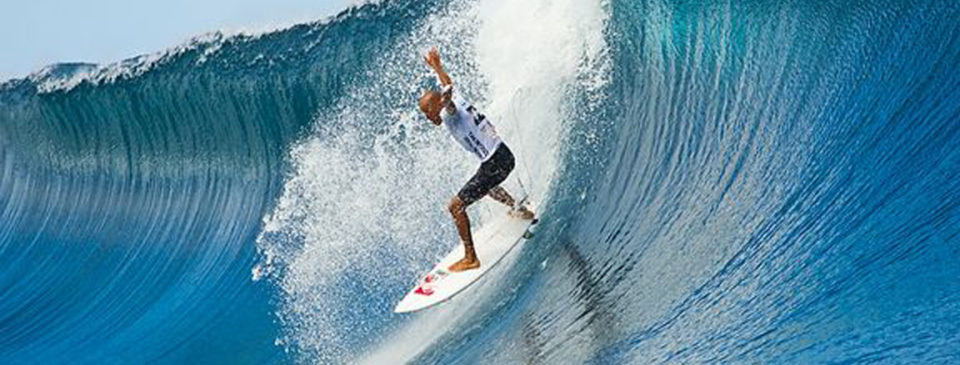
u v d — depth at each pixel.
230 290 45.41
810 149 29.67
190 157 55.75
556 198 35.31
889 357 21.06
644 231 31.30
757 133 31.67
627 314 28.39
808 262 25.58
